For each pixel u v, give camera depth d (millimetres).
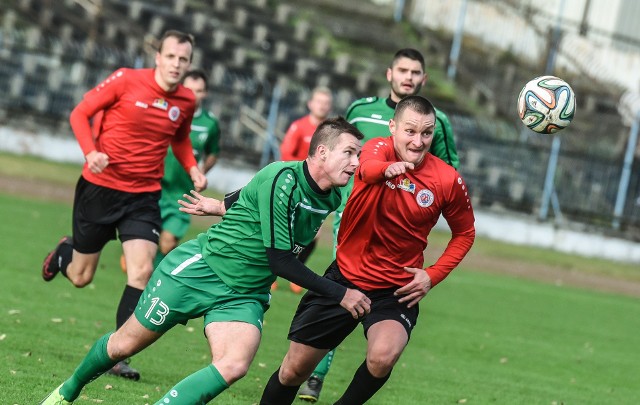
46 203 45875
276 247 11938
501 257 52688
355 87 69938
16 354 17172
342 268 14195
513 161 60938
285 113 60219
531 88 16031
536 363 24250
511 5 75000
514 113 71375
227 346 11789
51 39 63844
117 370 16703
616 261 58938
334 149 11984
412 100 13500
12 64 58250
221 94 59500
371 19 78500
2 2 67938
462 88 73438
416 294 13781
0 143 55875
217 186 57531
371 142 13945
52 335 19344
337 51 73750
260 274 12320
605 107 72375
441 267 13922
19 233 34750
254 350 11906
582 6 74250
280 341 22766
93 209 18250
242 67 67438
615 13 74500
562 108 15812
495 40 75500
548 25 73875
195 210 12812
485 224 58719
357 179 13664
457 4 76938
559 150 61125
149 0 71250
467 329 28516
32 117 57812
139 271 17578
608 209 61688
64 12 68312
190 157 19406
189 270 12352
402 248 13945
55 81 58438
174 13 71062
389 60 74688
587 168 61562
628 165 61688
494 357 24359
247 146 59562
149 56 62969
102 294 25344
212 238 12391
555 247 59219
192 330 22656
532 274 48719
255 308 12297
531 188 61094
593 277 51344
